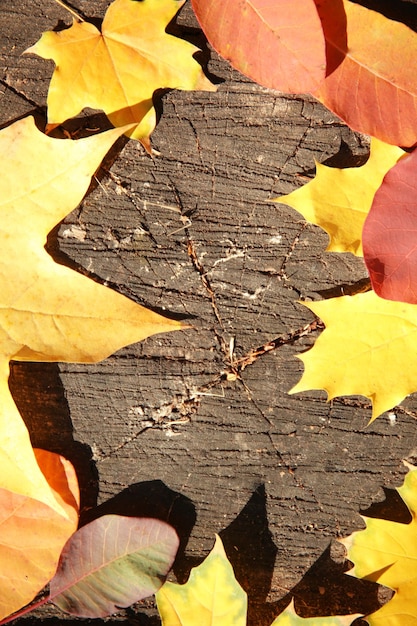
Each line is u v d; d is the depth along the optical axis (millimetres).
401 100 834
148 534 849
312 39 823
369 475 860
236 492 862
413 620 849
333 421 858
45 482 832
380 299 839
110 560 852
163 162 851
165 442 860
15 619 865
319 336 842
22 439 833
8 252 833
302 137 850
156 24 837
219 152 850
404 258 827
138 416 859
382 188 826
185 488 862
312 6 820
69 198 829
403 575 850
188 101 849
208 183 851
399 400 841
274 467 860
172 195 852
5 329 835
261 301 854
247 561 863
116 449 861
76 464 861
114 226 852
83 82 837
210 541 863
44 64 849
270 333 854
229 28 827
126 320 834
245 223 852
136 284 853
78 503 851
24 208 831
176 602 850
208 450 860
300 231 852
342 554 863
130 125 822
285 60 827
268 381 856
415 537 850
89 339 835
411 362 840
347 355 841
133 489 862
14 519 852
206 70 849
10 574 854
